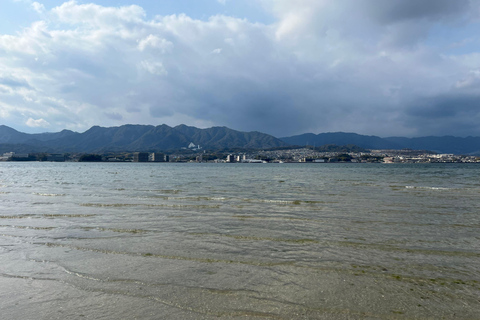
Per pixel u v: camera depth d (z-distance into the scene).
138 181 41.97
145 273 7.35
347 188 30.61
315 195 24.00
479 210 16.50
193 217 14.40
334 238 10.48
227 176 57.56
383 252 8.90
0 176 59.03
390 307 5.66
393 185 34.91
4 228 12.20
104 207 17.62
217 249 9.23
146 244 9.82
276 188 30.56
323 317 5.30
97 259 8.41
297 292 6.28
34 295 6.29
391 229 11.85
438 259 8.30
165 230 11.73
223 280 6.89
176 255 8.67
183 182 39.69
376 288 6.48
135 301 5.95
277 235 10.88
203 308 5.63
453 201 20.33
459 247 9.42
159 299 6.02
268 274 7.25
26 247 9.61
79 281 6.94
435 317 5.32
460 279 6.96
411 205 18.39
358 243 9.84
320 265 7.84
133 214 15.26
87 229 11.95
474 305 5.76
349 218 14.16
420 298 6.04
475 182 40.59
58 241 10.24
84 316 5.42
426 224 12.80
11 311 5.64
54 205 18.45
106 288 6.56
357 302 5.85
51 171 88.44
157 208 17.19
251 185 34.59
